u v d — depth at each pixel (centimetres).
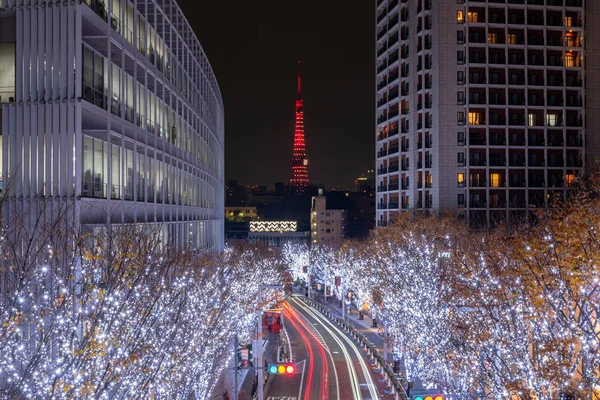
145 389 1791
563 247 1722
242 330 4622
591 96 7812
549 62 7844
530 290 1758
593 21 7831
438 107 7706
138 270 2153
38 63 2852
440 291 3447
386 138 9100
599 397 1502
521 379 1753
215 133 7569
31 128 2828
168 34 4681
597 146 7806
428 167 8000
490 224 7288
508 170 7644
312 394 4003
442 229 5631
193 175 5731
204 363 2722
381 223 9006
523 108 7719
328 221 16512
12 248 1773
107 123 3167
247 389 4072
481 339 1916
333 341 6041
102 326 1703
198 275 3288
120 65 3462
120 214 3294
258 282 6081
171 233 4578
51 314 1691
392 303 4328
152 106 4228
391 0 9019
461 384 2311
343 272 7906
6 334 1505
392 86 9069
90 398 1434
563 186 7544
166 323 2234
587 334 1505
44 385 1492
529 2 7769
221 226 8350
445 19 7769
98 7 3131
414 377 3716
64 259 1947
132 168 3691
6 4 2906
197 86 6162
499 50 7775
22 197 2700
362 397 3909
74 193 2691
